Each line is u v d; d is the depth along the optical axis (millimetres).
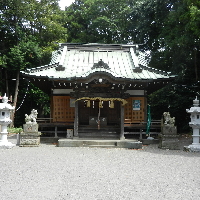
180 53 23219
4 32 26438
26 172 8305
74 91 16000
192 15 17219
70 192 6293
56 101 17672
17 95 28422
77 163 9844
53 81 16000
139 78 15391
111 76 14578
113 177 7738
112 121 17766
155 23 27594
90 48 20031
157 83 16938
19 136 15438
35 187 6680
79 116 17766
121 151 13109
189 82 23875
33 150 13148
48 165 9422
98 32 38250
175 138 14000
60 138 16375
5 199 5797
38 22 29219
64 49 19375
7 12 25297
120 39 36719
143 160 10562
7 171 8422
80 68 17234
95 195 6090
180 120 24453
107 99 15461
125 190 6484
